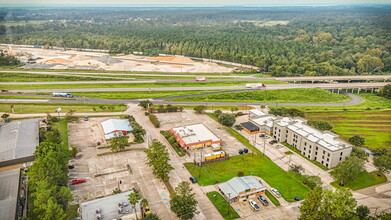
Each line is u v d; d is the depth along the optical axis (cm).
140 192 11725
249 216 10506
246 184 11700
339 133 18188
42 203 9500
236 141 16675
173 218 10294
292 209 10894
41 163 11088
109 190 11800
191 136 16388
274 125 16950
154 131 17775
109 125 17600
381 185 12575
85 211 9831
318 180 12025
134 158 14425
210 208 10888
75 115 19950
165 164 12481
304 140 15075
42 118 19038
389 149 16100
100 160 14150
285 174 13300
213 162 14300
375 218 9462
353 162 12512
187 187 10456
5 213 9519
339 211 9331
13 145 14112
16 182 11281
